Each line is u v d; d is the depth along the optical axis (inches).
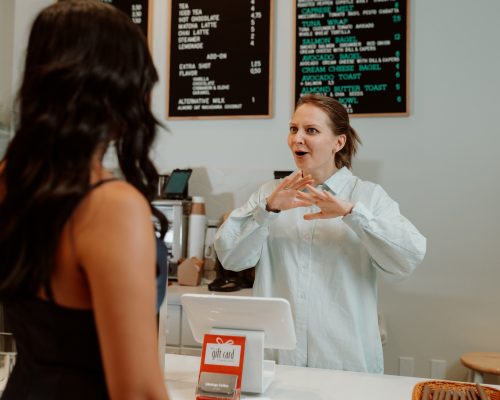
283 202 64.3
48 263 23.9
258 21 112.7
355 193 70.8
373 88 106.5
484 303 100.4
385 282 104.4
